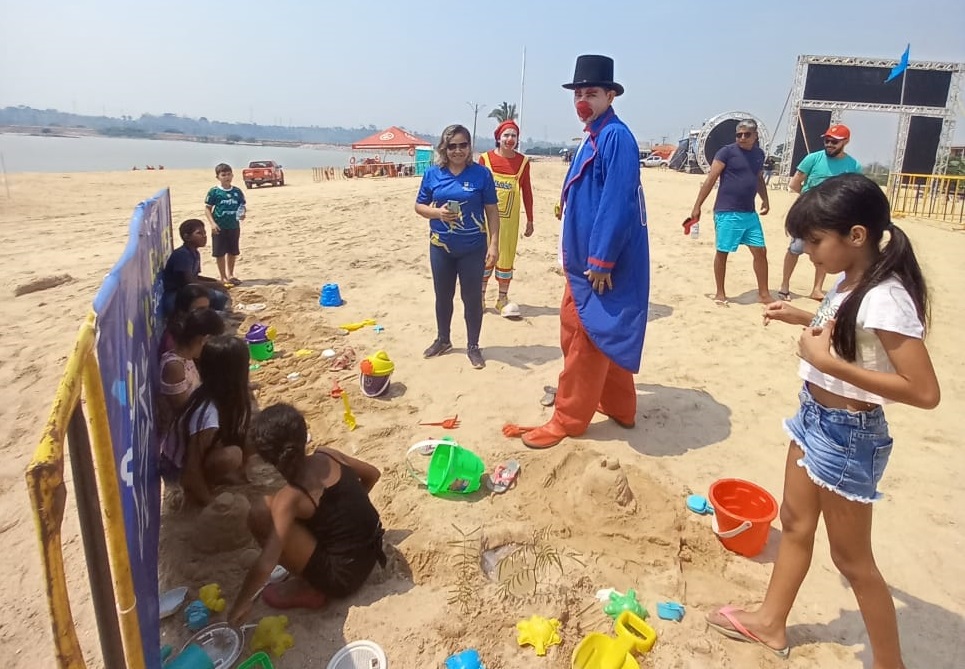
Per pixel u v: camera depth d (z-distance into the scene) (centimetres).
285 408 308
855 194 228
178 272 625
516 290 870
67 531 380
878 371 231
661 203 2095
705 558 357
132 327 303
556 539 365
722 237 788
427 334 682
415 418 501
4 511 396
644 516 382
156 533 317
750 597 330
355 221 1426
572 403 456
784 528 287
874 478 249
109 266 1015
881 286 226
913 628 314
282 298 799
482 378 573
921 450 473
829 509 258
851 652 299
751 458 459
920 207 2178
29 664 290
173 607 311
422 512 386
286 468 304
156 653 255
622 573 342
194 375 436
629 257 425
